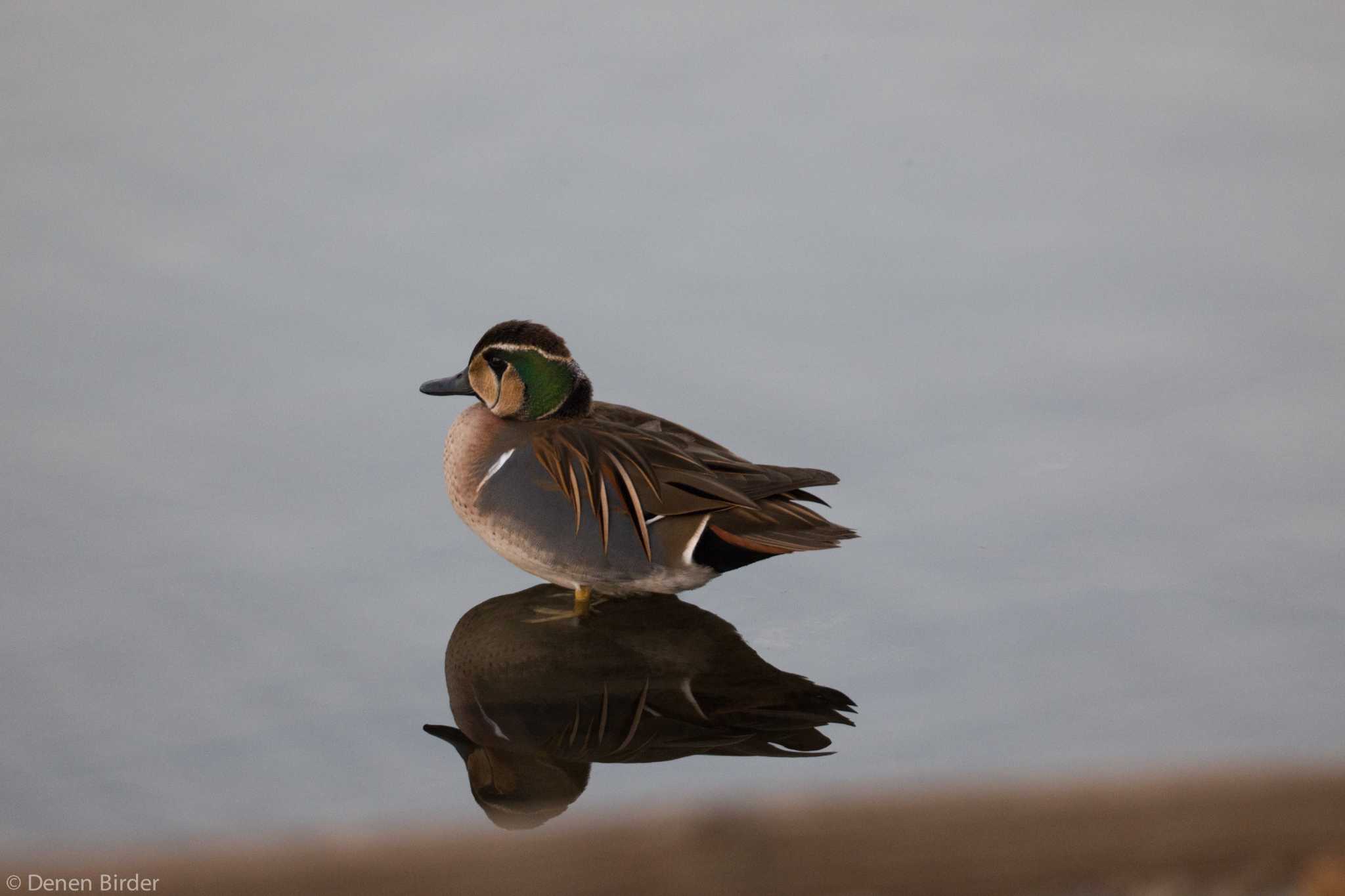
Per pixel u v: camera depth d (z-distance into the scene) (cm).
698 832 792
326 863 803
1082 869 768
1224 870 768
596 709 1036
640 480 1202
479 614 1178
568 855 793
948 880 759
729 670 1093
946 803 823
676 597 1227
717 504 1184
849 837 800
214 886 788
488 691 1055
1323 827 802
